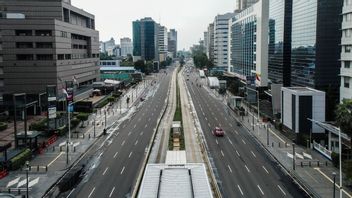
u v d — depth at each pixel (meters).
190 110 171.75
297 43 164.75
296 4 165.00
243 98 194.00
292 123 113.81
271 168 87.75
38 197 70.69
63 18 186.88
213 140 115.00
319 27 141.62
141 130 129.50
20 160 89.12
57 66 169.00
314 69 144.00
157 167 63.12
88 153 101.12
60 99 159.25
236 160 94.06
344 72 120.50
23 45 166.38
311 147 104.38
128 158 96.00
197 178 57.81
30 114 156.38
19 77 166.88
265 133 123.94
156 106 185.00
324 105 110.19
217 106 184.25
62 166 89.44
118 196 71.19
